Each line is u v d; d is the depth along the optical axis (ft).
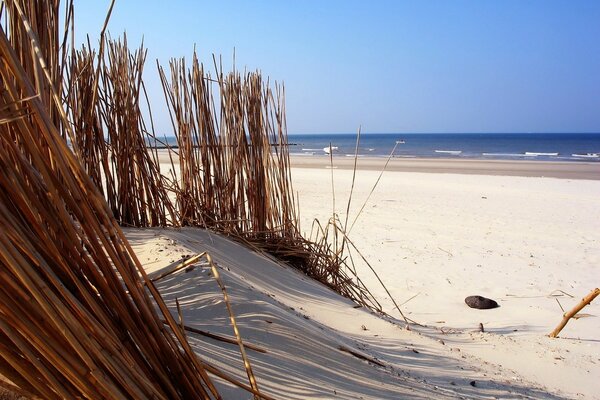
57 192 3.70
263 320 7.49
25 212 3.59
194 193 13.24
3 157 3.49
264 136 14.05
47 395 3.79
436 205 35.76
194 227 12.80
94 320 3.76
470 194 41.60
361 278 19.51
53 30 5.89
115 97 11.26
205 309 7.39
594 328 14.94
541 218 31.37
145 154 12.12
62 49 6.93
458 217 31.32
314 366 7.04
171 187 13.16
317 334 8.08
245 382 5.76
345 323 11.03
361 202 36.70
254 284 10.50
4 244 3.25
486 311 16.38
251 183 13.89
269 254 13.76
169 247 9.90
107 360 3.76
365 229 27.50
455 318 15.70
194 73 12.79
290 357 6.95
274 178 14.40
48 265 3.68
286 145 14.55
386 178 55.01
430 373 9.52
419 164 82.43
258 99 13.71
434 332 13.55
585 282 19.42
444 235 26.40
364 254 22.71
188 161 12.94
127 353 3.99
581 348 13.28
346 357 7.79
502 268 20.95
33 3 5.47
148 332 4.26
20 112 3.32
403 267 20.86
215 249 11.41
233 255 11.80
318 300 11.94
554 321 15.56
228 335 6.84
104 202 3.96
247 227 13.94
